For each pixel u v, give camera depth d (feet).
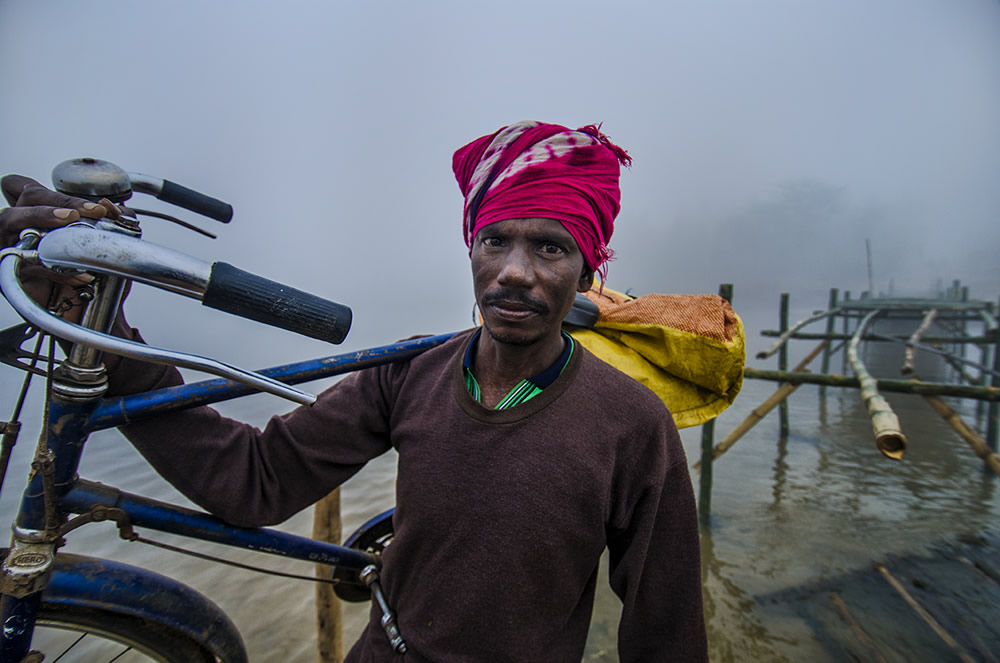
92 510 3.10
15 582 2.87
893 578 11.80
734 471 20.01
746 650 9.31
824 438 24.47
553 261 2.92
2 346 2.81
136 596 3.39
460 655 3.14
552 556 3.01
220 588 9.52
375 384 3.75
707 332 3.86
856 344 18.92
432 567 3.21
